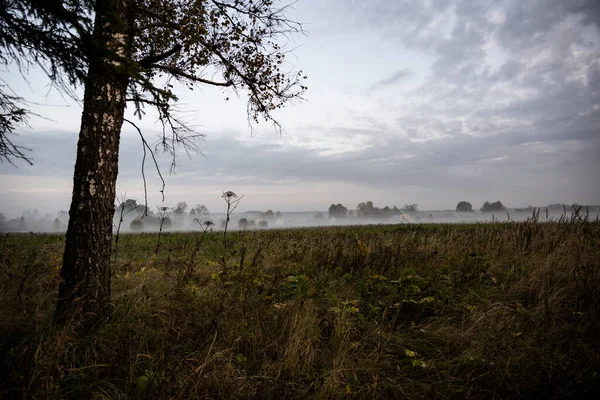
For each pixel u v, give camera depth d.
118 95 3.54
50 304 3.94
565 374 2.72
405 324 4.07
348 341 3.37
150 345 3.20
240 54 4.69
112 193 3.58
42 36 2.53
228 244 10.55
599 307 3.91
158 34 4.45
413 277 5.22
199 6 4.04
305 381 2.79
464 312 4.14
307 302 4.33
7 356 2.66
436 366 3.09
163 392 2.41
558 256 5.66
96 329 3.30
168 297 4.26
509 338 3.35
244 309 4.02
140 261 7.33
